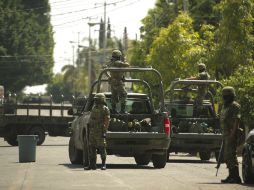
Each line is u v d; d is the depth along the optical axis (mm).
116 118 56594
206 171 53469
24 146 62969
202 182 43500
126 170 52688
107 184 41500
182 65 112000
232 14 93375
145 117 57031
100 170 52438
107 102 57969
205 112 67812
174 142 64812
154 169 54562
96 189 38688
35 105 103188
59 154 77062
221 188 39719
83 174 48531
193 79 67688
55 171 51406
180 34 113125
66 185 40844
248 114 77000
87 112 56531
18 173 49781
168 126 55500
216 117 67188
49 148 93062
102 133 52312
